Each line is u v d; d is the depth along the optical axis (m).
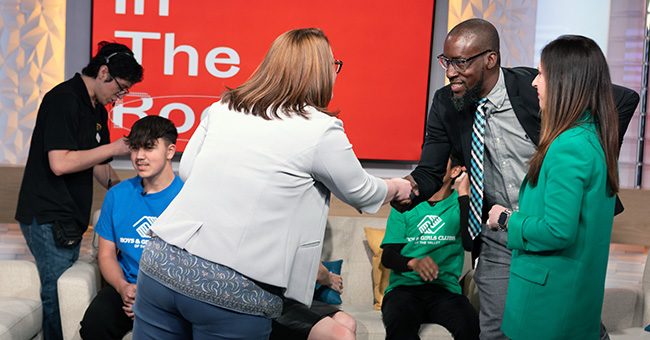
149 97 3.98
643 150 4.29
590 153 2.04
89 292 3.10
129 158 4.02
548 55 2.14
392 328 3.10
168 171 3.24
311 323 2.18
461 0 4.13
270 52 2.01
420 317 3.18
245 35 4.00
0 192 3.93
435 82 4.17
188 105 4.00
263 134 1.92
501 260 2.62
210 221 1.88
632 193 4.19
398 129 4.13
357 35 4.06
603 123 2.10
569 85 2.09
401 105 4.12
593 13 4.20
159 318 1.95
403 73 4.10
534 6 4.18
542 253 2.13
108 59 3.25
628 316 3.28
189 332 1.98
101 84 3.27
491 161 2.56
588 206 2.06
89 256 3.59
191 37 3.97
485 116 2.49
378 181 2.11
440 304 3.23
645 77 4.25
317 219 1.99
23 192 3.27
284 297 1.97
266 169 1.89
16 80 3.94
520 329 2.16
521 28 4.18
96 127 3.39
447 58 2.44
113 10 3.92
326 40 2.02
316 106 1.99
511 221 2.16
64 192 3.24
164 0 3.95
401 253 3.38
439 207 3.41
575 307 2.10
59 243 3.22
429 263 3.22
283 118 1.94
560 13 4.19
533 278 2.13
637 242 4.20
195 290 1.85
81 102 3.27
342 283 3.56
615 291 3.26
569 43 2.12
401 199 2.31
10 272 3.27
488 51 2.41
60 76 3.96
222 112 2.02
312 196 1.96
